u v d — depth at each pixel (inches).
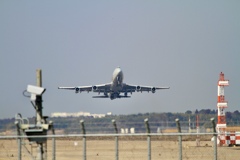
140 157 7372.1
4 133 6072.8
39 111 5182.1
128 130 6003.9
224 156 7495.1
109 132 5925.2
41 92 5083.7
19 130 5290.4
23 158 7278.5
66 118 6461.6
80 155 7632.9
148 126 5260.8
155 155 7642.7
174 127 5999.0
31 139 5236.2
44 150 5374.0
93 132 5885.8
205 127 6555.1
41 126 5187.0
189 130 6530.5
